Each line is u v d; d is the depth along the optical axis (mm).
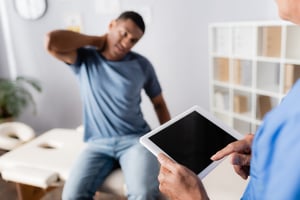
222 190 1113
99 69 1379
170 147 834
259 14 1931
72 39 1252
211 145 886
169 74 2381
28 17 2570
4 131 1957
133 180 1197
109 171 1360
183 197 638
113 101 1386
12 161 1515
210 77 2111
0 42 2762
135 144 1395
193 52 2248
